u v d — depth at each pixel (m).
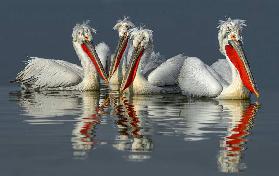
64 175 7.26
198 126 11.58
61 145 9.29
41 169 7.57
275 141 9.77
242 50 17.34
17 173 7.38
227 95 17.34
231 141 9.74
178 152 8.72
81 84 20.56
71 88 20.70
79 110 14.45
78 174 7.31
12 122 12.15
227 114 13.72
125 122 12.10
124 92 19.61
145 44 19.11
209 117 13.08
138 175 7.29
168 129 11.10
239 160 8.19
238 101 16.95
